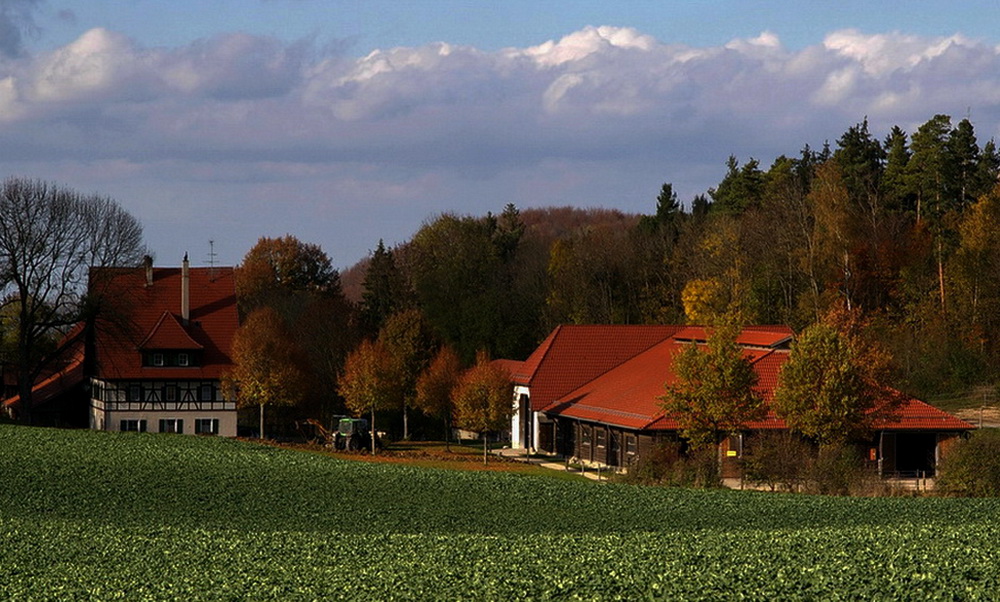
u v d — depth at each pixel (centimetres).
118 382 9488
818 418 5888
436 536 3378
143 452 5956
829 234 9512
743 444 6412
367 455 7388
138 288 9469
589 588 2483
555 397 8306
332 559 2948
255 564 2891
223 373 9112
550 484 5194
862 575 2491
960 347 9100
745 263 10206
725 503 4553
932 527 3288
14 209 8425
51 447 6019
